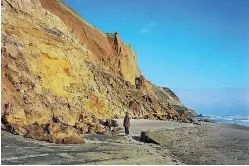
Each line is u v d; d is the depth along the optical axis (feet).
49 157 46.09
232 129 150.82
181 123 167.63
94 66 177.17
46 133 61.87
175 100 432.25
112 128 103.35
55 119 78.07
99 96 136.05
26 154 46.03
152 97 230.68
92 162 46.34
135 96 196.24
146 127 124.06
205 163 58.23
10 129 61.21
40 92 82.58
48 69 103.50
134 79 241.14
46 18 136.87
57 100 89.40
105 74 182.09
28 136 59.82
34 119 71.15
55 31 129.70
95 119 104.68
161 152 67.00
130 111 169.89
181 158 61.67
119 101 168.25
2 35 84.07
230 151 76.69
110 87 173.68
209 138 103.96
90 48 204.23
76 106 107.96
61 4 204.23
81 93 120.26
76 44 155.74
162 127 130.00
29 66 87.66
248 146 88.63
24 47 92.22
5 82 72.33
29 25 105.81
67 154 50.31
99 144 67.10
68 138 62.49
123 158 53.11
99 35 219.00
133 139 84.58
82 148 58.59
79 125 84.33
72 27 194.70
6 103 67.05
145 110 191.42
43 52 104.47
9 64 78.33
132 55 273.13
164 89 449.48
